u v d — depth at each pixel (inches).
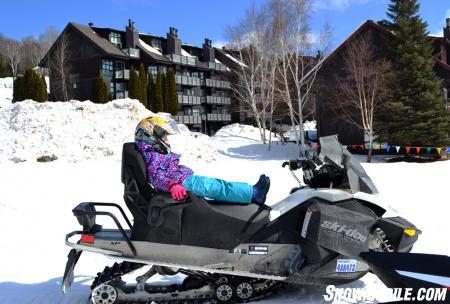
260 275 139.9
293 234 144.7
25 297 154.4
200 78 2010.3
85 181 442.6
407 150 910.4
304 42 1152.8
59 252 211.9
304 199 147.2
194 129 1971.0
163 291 143.3
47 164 649.6
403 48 974.4
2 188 391.9
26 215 294.7
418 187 377.4
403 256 126.8
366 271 144.2
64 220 281.3
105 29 1776.6
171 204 138.4
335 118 1215.6
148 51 1819.6
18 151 693.3
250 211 143.5
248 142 1275.8
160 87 1637.6
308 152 159.5
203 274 144.4
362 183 151.5
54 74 1763.0
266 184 147.0
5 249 216.2
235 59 1408.7
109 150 723.4
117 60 1742.1
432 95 928.9
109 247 137.5
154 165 139.8
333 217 143.3
